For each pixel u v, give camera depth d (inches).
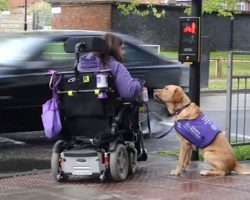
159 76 647.8
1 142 633.6
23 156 561.6
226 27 2252.7
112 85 409.7
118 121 414.6
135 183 411.5
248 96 644.7
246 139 577.6
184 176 434.6
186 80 679.1
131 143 444.5
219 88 1304.1
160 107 650.2
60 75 414.6
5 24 2201.0
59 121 410.0
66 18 1921.8
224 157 432.8
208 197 368.2
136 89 413.7
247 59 847.1
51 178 439.8
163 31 2031.3
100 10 1870.1
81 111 413.1
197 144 435.5
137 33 1961.1
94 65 410.9
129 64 623.8
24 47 589.0
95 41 407.5
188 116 430.9
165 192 381.7
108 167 411.5
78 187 399.2
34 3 2276.1
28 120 577.9
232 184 405.7
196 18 473.7
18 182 427.8
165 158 525.0
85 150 413.4
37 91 573.3
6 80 558.6
